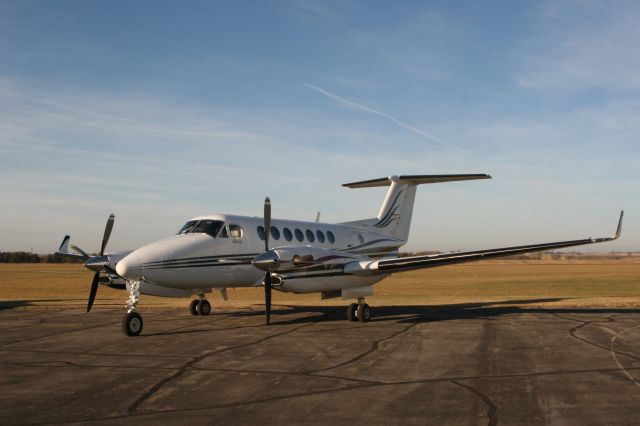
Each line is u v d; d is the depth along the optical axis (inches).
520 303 827.4
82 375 310.7
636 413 231.6
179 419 227.1
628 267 4170.8
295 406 245.4
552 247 533.0
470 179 740.0
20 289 1491.1
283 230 638.5
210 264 564.4
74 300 962.7
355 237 716.0
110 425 219.5
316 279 554.9
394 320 581.9
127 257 511.5
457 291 1387.8
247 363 342.3
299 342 427.2
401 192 786.2
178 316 641.0
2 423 223.1
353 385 283.1
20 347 411.8
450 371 314.7
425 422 222.1
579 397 256.8
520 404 246.4
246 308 753.0
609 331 474.0
